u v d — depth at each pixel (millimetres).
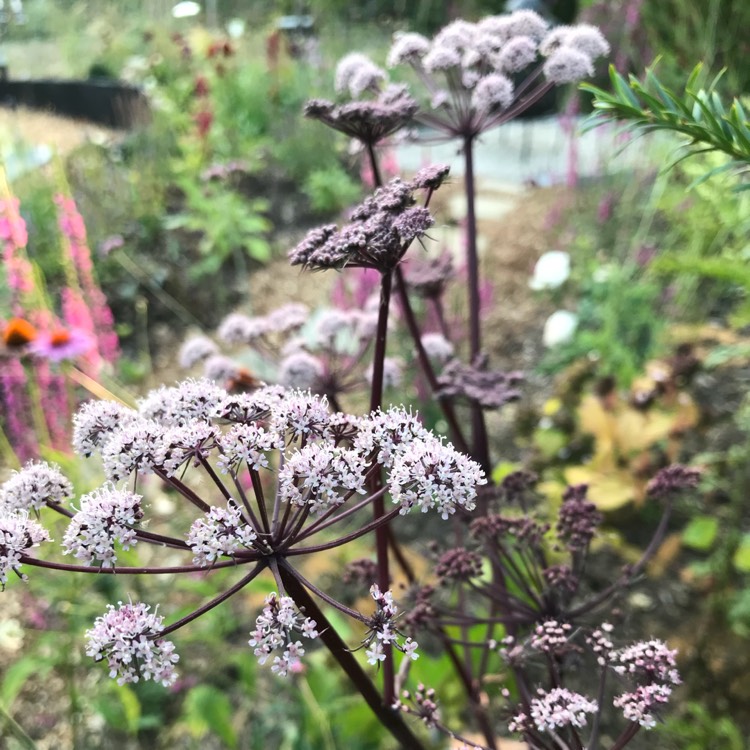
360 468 258
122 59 2506
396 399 830
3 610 628
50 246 1120
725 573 534
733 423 731
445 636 348
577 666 338
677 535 644
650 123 321
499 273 1162
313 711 505
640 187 1033
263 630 234
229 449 257
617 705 274
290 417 270
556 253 1004
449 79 427
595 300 964
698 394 777
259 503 260
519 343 1002
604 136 1233
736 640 519
